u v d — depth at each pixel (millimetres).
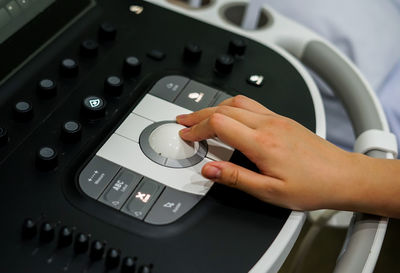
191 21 762
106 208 543
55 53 670
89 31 712
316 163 583
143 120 628
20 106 594
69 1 715
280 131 591
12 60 633
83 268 500
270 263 532
